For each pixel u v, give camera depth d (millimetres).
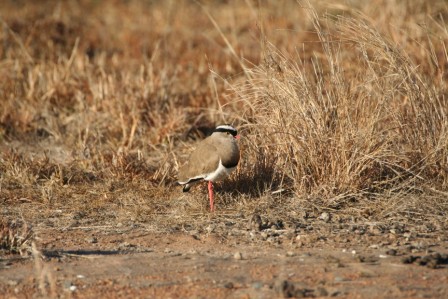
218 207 17422
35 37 31906
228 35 32750
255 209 17125
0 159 20688
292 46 28578
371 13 27000
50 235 15688
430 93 18922
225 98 23641
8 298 12203
